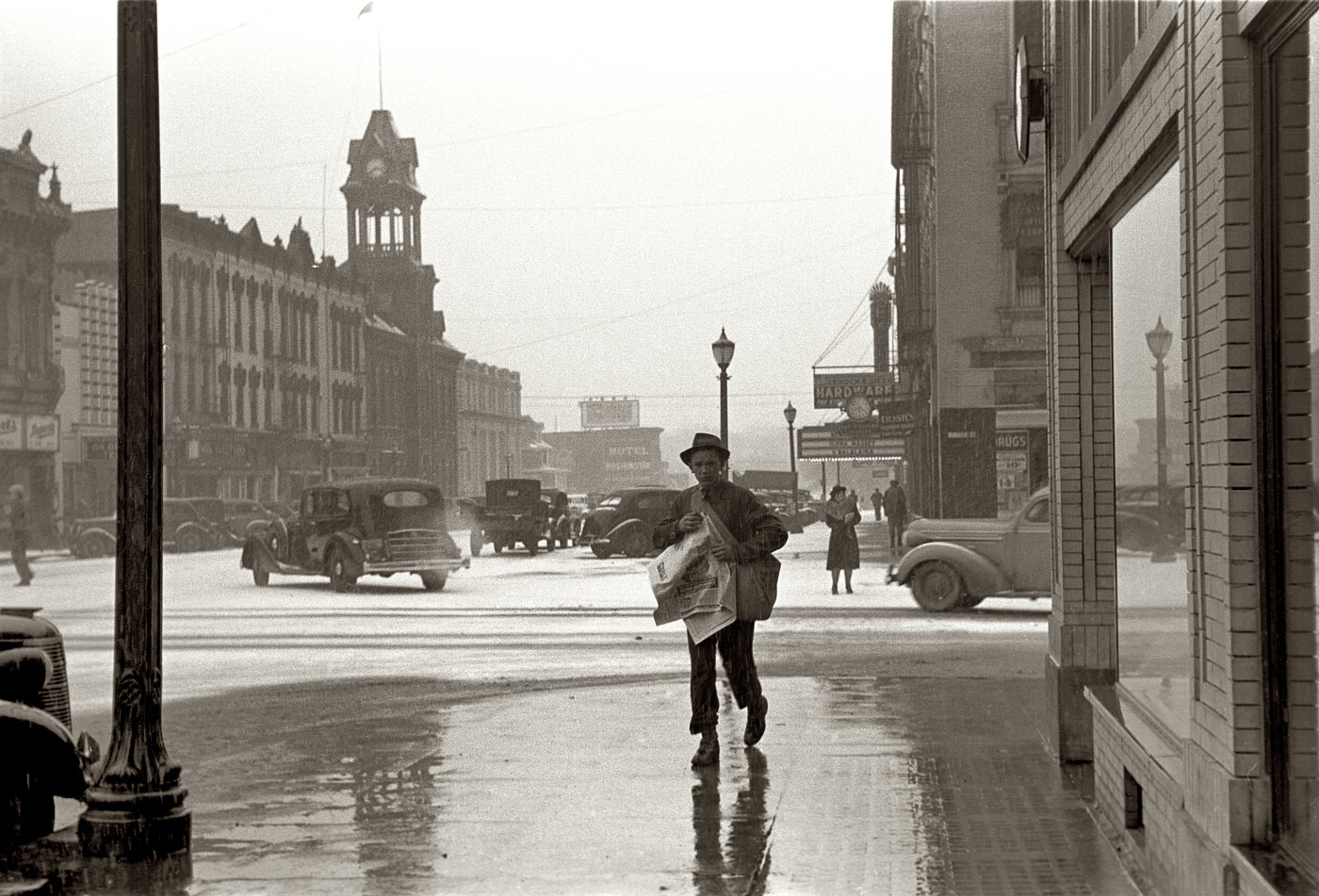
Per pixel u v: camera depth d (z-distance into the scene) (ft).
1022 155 35.14
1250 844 16.79
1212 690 18.30
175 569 131.85
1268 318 16.65
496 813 27.40
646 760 32.91
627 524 148.66
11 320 190.08
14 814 25.55
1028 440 132.16
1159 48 21.08
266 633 68.74
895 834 25.14
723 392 78.43
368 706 43.91
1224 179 16.98
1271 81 16.51
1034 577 75.51
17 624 28.68
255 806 28.45
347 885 22.27
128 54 24.71
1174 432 21.54
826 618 73.56
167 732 38.96
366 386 333.42
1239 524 16.98
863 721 38.55
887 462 252.21
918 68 156.66
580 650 59.52
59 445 197.67
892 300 256.11
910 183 172.04
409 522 101.09
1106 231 28.91
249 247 269.23
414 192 380.37
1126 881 21.70
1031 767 31.45
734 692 34.14
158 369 24.84
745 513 33.09
